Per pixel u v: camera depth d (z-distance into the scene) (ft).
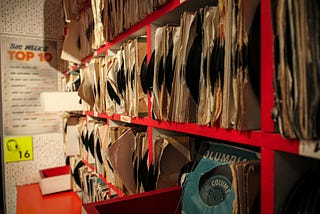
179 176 3.62
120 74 4.46
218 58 2.32
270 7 1.80
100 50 5.75
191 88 2.76
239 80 2.09
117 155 4.21
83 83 5.80
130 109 4.16
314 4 1.52
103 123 6.05
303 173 2.03
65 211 7.17
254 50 2.08
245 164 2.20
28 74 9.18
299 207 1.82
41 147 9.39
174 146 3.57
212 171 2.70
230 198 2.37
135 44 3.88
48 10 9.36
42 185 8.27
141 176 3.98
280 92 1.72
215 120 2.39
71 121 8.02
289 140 1.80
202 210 2.60
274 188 1.94
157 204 3.14
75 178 8.09
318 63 1.51
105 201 2.95
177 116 2.93
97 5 5.32
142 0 3.64
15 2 8.82
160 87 3.25
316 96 1.53
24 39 9.04
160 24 3.66
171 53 3.07
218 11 2.32
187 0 2.88
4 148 8.82
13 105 8.98
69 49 7.39
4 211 8.90
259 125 2.17
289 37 1.64
